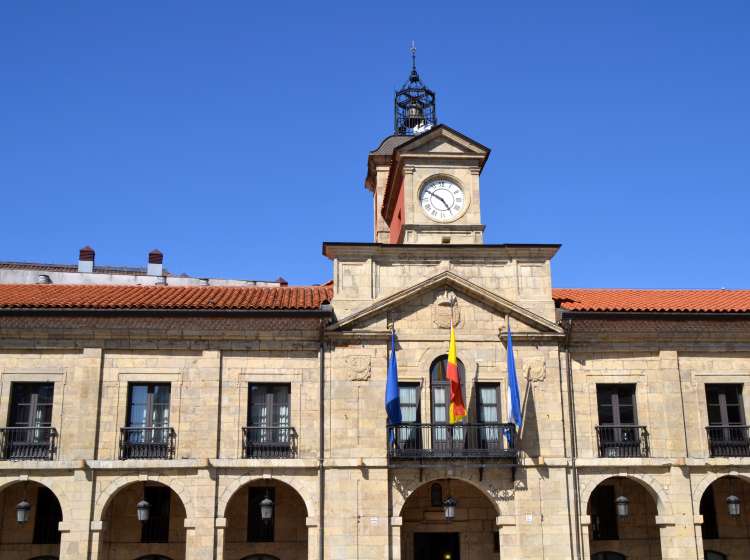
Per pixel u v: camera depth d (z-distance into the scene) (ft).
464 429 88.17
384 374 89.10
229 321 88.33
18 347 87.51
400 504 86.12
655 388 92.02
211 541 83.71
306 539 91.04
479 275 92.73
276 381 88.79
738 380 93.04
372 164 131.75
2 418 85.87
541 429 89.15
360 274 91.45
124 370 87.86
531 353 91.25
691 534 88.07
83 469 84.38
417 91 135.33
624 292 105.91
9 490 89.86
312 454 86.89
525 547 86.07
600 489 95.55
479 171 100.07
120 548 89.30
